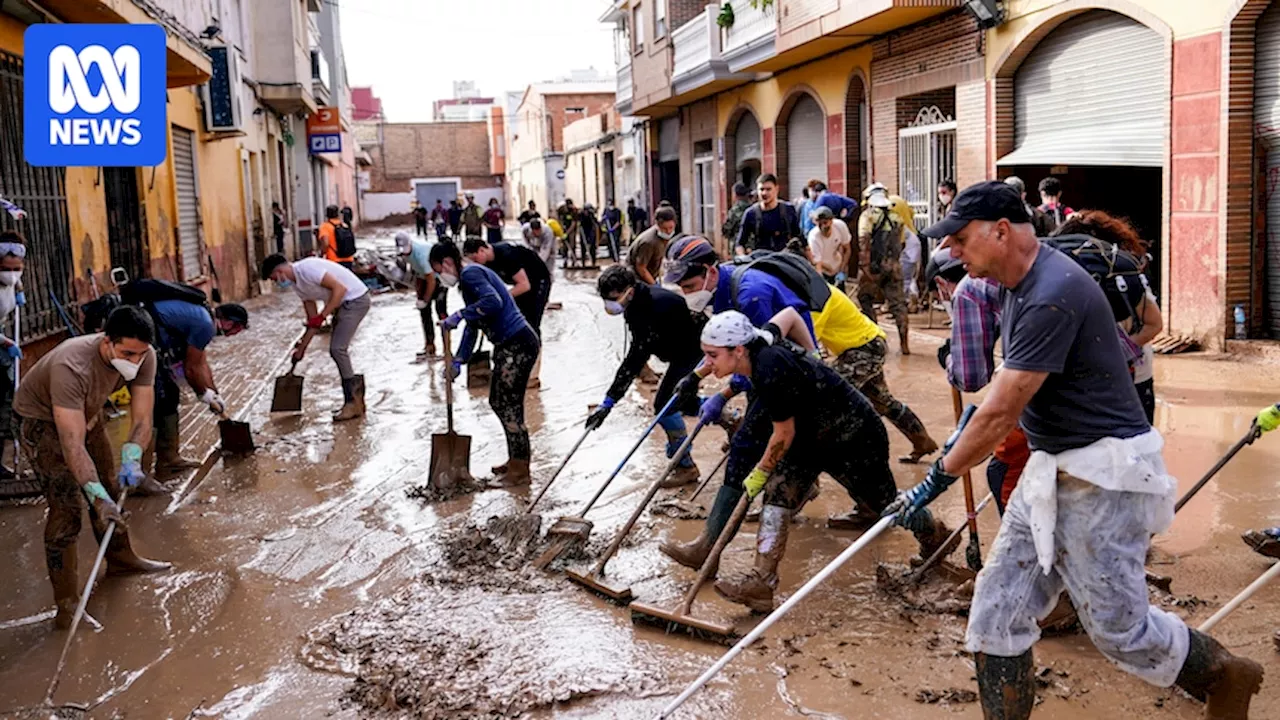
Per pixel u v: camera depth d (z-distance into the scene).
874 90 17.05
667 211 9.89
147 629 5.17
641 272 9.89
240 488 7.53
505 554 5.88
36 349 10.16
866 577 5.35
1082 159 12.25
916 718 4.00
